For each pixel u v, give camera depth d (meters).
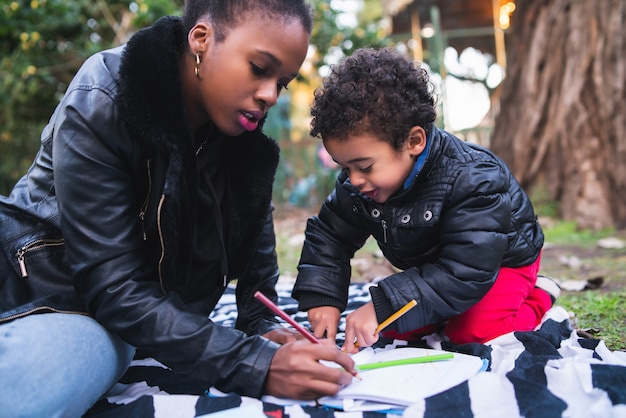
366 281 3.24
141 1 5.59
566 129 4.95
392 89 1.66
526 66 5.27
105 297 1.44
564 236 4.42
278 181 6.69
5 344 1.32
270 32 1.43
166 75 1.47
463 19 9.80
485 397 1.37
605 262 3.50
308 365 1.39
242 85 1.47
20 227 1.58
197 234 1.73
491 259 1.71
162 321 1.43
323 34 6.54
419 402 1.36
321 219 1.98
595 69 4.79
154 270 1.59
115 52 1.58
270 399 1.45
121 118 1.46
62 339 1.37
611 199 4.69
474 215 1.72
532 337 1.77
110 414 1.44
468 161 1.78
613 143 4.70
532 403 1.36
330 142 1.69
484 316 1.89
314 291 1.87
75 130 1.44
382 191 1.73
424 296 1.68
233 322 2.30
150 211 1.54
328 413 1.37
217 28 1.46
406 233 1.83
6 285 1.55
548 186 5.09
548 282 2.16
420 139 1.71
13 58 5.68
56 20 5.63
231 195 1.78
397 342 1.95
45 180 1.60
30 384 1.29
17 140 6.58
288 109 6.93
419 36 8.59
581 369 1.44
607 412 1.30
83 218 1.44
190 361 1.44
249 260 1.88
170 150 1.48
